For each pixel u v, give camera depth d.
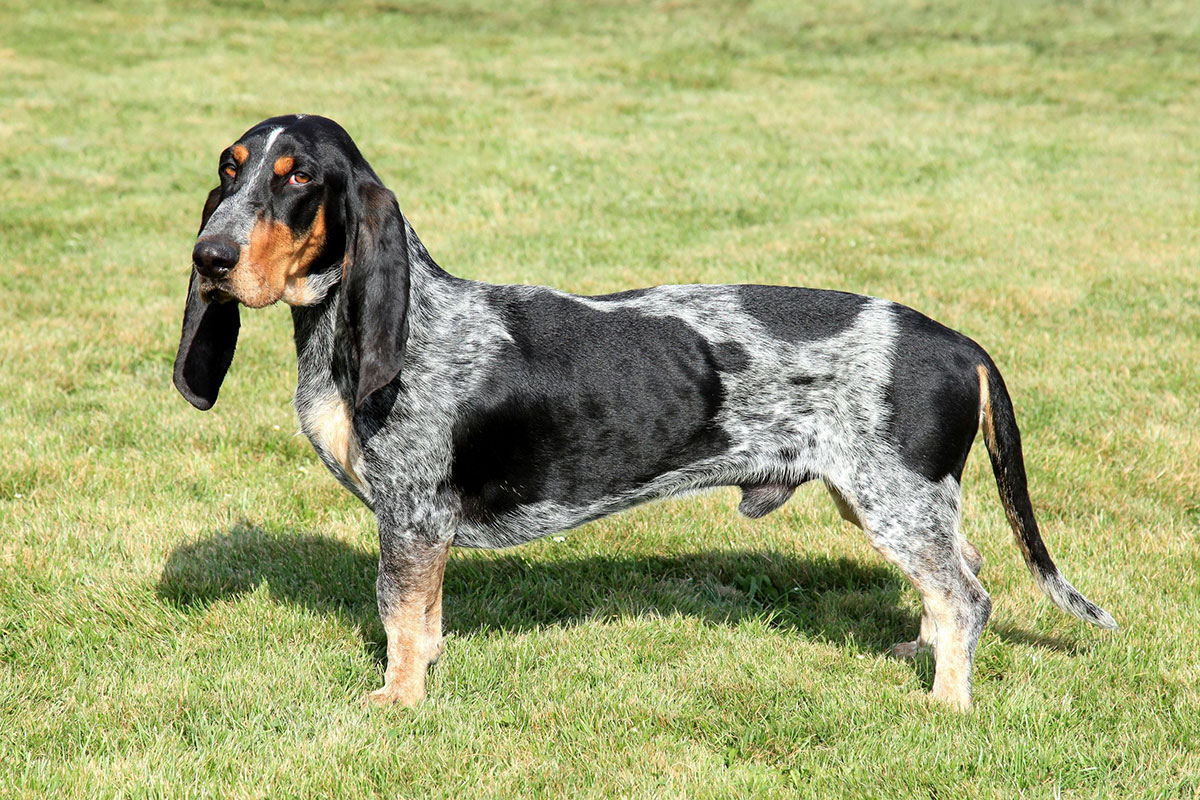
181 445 8.63
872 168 18.36
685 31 31.59
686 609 6.79
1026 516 5.75
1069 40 30.59
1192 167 18.39
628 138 20.08
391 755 5.19
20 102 21.09
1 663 5.99
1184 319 11.57
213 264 4.86
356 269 5.15
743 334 5.55
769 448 5.61
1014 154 19.27
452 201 16.11
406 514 5.52
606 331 5.57
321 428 5.55
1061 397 9.64
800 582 7.23
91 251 13.64
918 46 29.83
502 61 27.28
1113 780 5.09
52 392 9.46
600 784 5.05
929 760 5.20
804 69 27.06
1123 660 6.07
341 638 6.29
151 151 18.45
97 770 4.99
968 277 12.94
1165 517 7.75
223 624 6.36
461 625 6.54
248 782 4.96
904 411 5.43
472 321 5.55
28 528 7.26
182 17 30.77
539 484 5.60
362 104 22.30
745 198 16.59
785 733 5.49
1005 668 6.11
